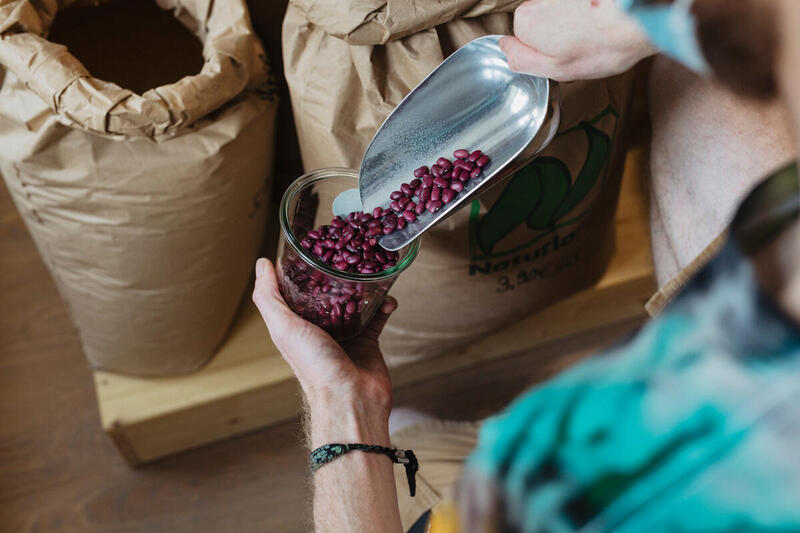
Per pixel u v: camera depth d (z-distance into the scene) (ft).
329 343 2.59
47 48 2.89
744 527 0.77
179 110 2.92
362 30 2.72
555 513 0.87
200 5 3.26
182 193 3.17
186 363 4.12
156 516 4.39
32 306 4.94
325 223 2.98
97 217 3.23
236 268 3.79
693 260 2.62
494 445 0.92
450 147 2.72
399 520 2.29
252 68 3.26
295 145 4.07
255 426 4.60
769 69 0.75
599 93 3.13
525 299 4.00
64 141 3.01
